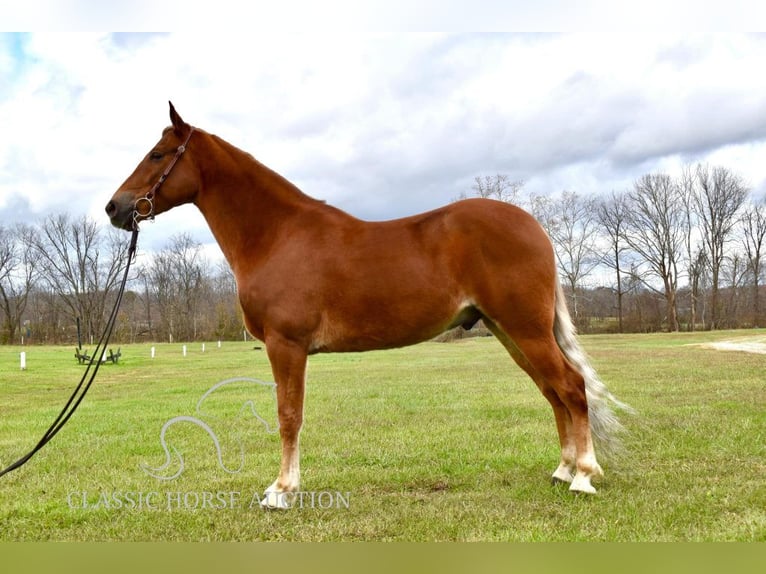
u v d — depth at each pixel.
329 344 4.08
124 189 4.39
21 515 4.00
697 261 46.25
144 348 39.69
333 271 3.98
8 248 55.81
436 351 26.64
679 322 46.62
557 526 3.48
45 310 57.81
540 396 9.40
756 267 45.03
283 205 4.32
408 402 9.06
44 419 8.47
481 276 3.87
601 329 45.16
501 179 35.31
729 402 7.72
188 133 4.45
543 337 3.90
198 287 60.59
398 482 4.55
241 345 45.59
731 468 4.54
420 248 3.95
